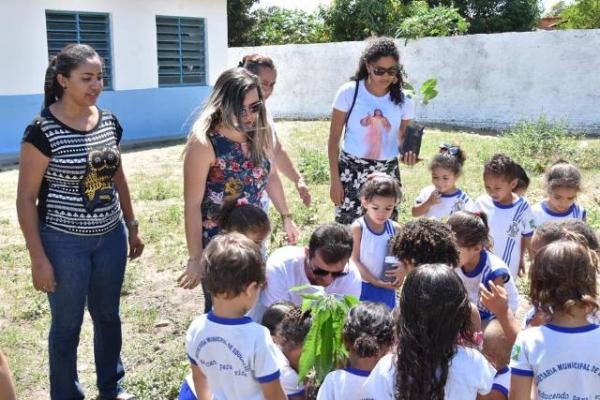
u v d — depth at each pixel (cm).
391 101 469
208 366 264
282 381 294
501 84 1571
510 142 1164
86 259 340
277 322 315
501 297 318
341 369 267
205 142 339
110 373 373
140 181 1029
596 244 329
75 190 330
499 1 2383
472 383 239
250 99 334
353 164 476
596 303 245
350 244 330
